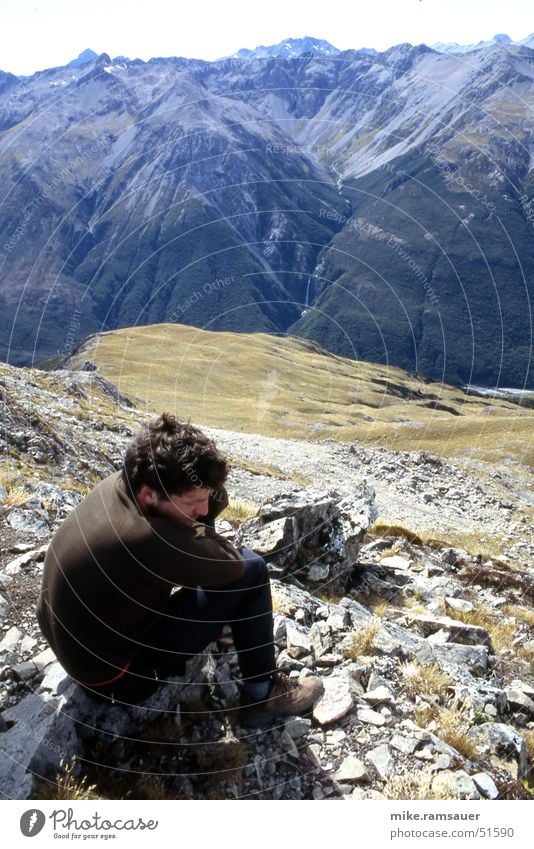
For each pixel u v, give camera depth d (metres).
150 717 4.29
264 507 8.73
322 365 150.62
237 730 4.42
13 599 5.58
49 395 36.00
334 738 4.58
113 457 23.48
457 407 166.00
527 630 9.54
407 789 4.16
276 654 5.54
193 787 4.07
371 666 5.61
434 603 8.96
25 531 7.05
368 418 101.62
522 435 73.25
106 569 3.57
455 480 43.66
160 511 3.61
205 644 4.19
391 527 13.70
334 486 35.59
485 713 5.60
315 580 8.21
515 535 31.61
